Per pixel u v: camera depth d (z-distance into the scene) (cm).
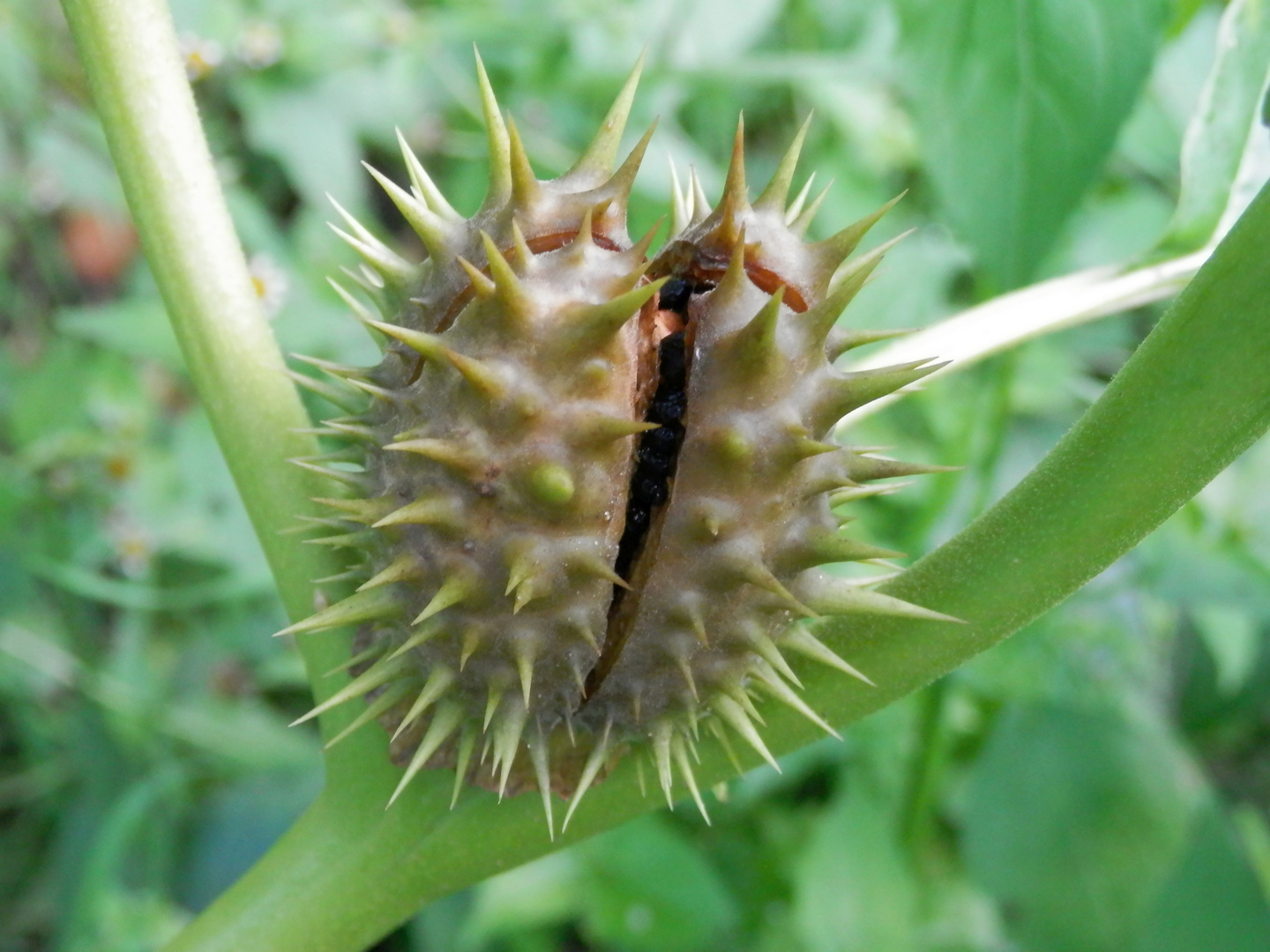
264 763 24
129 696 24
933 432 25
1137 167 29
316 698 13
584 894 20
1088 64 14
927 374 11
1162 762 20
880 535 23
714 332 11
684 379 12
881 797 21
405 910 13
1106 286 14
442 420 11
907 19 15
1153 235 26
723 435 11
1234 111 14
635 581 12
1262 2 14
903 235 11
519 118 29
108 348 26
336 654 13
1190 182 14
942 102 15
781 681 12
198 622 26
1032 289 14
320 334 23
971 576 12
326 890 13
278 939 13
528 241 11
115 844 20
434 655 12
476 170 28
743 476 11
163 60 13
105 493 25
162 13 13
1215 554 20
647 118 27
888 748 21
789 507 11
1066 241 22
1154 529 11
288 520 13
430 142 30
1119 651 22
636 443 12
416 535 11
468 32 27
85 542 25
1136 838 20
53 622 25
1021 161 14
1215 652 23
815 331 11
